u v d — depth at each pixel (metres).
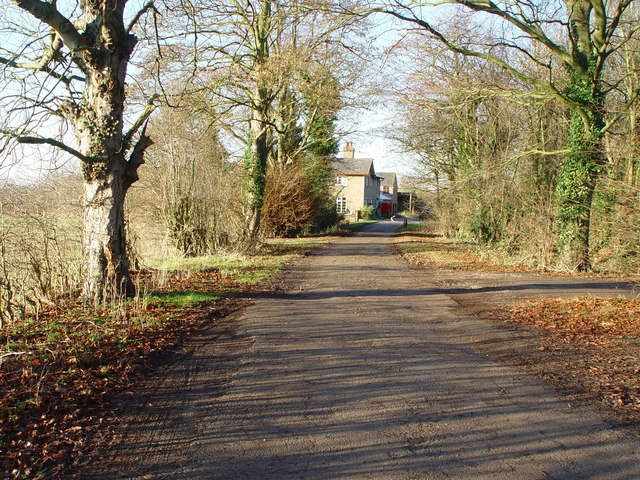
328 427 4.52
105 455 3.98
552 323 8.53
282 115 28.48
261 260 18.20
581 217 15.62
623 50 18.08
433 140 27.00
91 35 8.61
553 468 3.83
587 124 14.80
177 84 15.83
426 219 36.75
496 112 20.72
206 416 4.73
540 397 5.29
